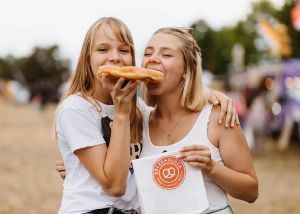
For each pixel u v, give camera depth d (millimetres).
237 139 2803
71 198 2717
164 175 2602
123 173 2598
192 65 2871
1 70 87438
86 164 2689
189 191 2605
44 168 11516
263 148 15211
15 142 17000
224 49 44250
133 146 2922
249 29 34969
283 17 15078
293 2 14906
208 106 2865
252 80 18891
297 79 15734
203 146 2607
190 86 2854
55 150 14992
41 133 20469
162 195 2594
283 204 7730
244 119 14961
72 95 2846
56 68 67125
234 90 23562
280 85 16453
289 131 15555
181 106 2893
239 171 2799
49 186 9344
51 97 45812
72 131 2711
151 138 2936
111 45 2799
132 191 2756
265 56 32531
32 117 30594
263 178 10203
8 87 51531
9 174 10609
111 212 2641
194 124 2836
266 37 15766
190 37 2906
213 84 26625
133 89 2629
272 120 16781
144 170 2590
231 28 43344
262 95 14586
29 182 9711
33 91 48281
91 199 2676
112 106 2838
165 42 2852
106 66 2635
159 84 2824
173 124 2896
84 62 2861
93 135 2707
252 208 7496
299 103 15453
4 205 7664
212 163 2643
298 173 10797
